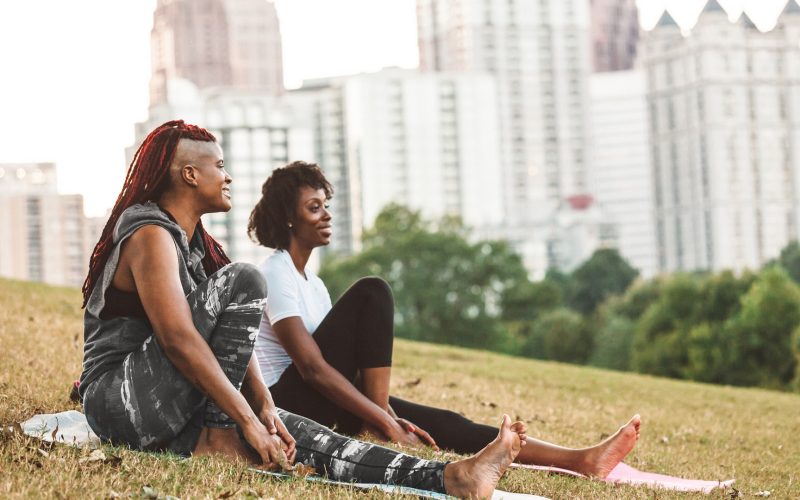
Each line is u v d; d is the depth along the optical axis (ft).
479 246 281.13
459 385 40.88
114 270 15.61
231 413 15.26
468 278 276.62
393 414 20.13
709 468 24.26
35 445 15.64
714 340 193.36
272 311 20.01
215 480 14.61
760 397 53.26
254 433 15.29
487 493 14.74
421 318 277.23
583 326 264.52
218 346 15.55
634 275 437.99
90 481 14.11
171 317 15.12
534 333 274.57
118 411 15.53
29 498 13.16
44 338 34.12
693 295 211.20
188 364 15.07
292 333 19.72
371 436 19.45
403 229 293.43
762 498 19.45
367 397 19.79
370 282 19.88
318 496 14.30
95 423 15.89
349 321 19.86
